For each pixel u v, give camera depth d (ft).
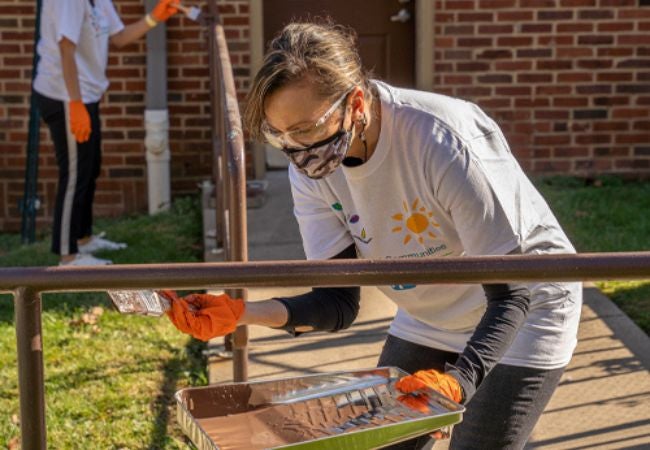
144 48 23.97
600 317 16.02
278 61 6.41
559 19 24.04
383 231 7.65
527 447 12.04
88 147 19.44
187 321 6.77
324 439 5.83
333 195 7.79
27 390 6.13
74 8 18.45
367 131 7.09
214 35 20.02
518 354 7.52
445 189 6.98
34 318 6.05
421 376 6.22
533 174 24.79
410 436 5.96
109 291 6.15
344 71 6.49
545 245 7.43
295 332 7.78
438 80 24.34
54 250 19.83
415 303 8.13
